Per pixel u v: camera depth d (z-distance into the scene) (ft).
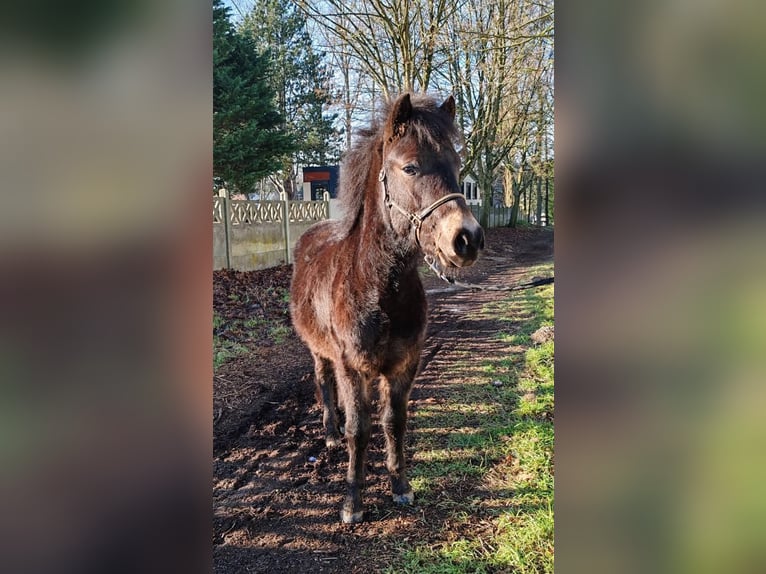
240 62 41.78
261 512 8.45
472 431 10.89
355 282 7.56
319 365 11.15
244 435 11.30
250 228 26.07
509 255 50.03
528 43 31.04
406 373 8.19
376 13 31.27
